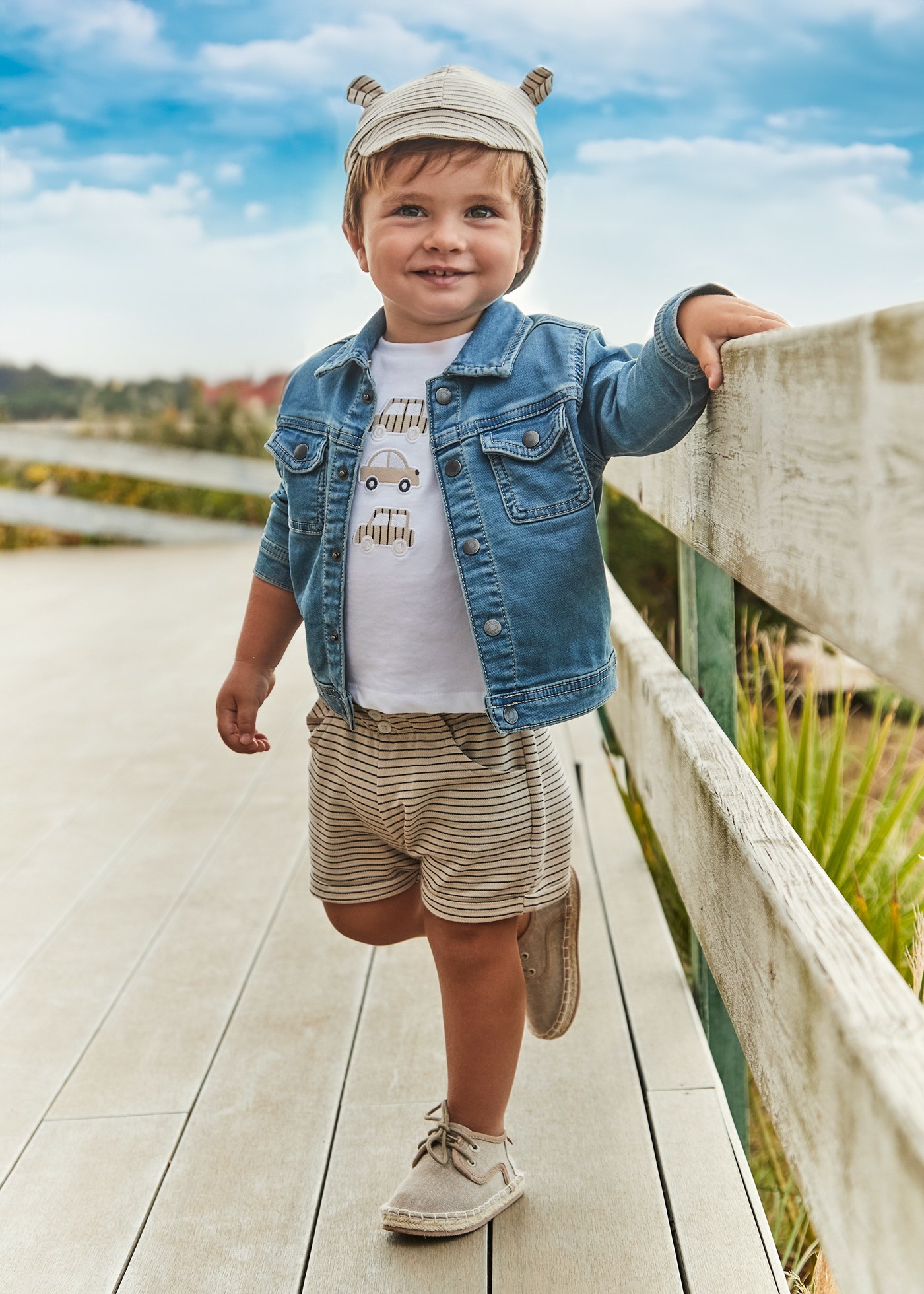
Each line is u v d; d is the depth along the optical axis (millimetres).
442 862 1447
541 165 1448
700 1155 1587
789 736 2459
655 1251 1402
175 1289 1387
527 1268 1385
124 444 10523
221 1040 1987
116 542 10336
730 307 1195
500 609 1376
